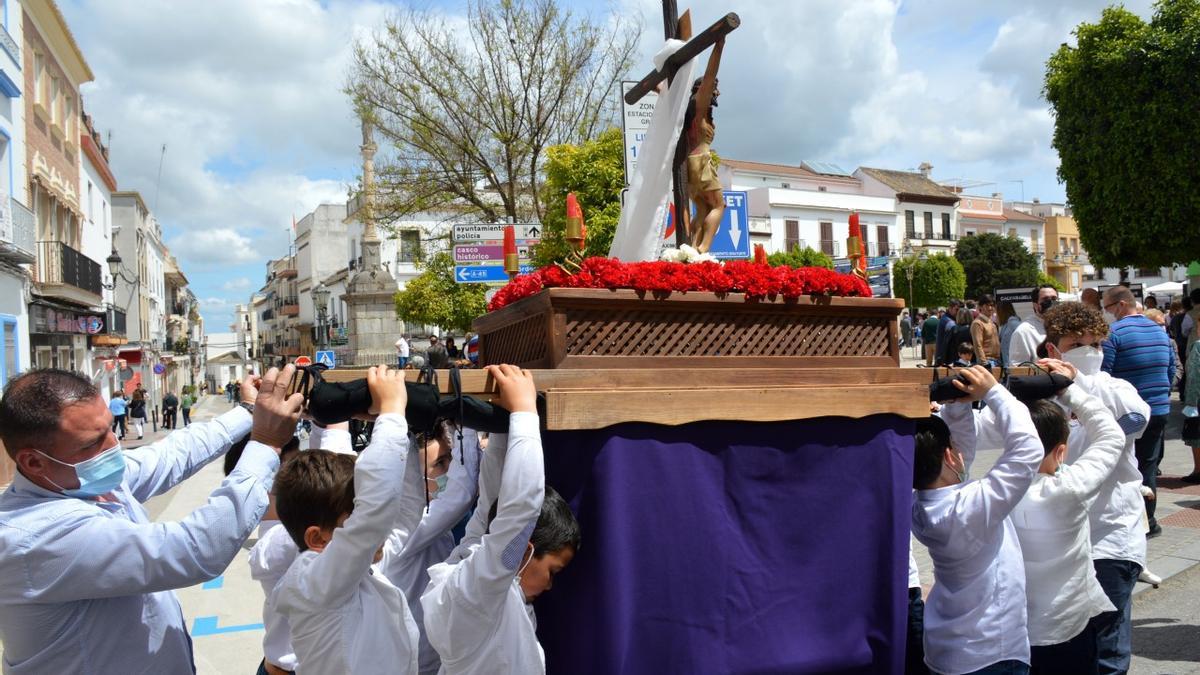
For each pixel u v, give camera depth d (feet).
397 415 6.51
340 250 173.47
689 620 6.99
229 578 22.43
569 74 50.52
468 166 52.65
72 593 6.28
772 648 7.25
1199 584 17.65
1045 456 10.00
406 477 9.68
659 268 7.31
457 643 6.67
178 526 6.54
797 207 135.64
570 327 7.02
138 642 6.88
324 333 107.96
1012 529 9.20
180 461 8.34
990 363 9.57
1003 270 134.92
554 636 7.39
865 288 8.36
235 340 305.94
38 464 6.48
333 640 6.66
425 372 6.85
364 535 6.35
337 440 9.39
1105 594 10.76
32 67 58.70
